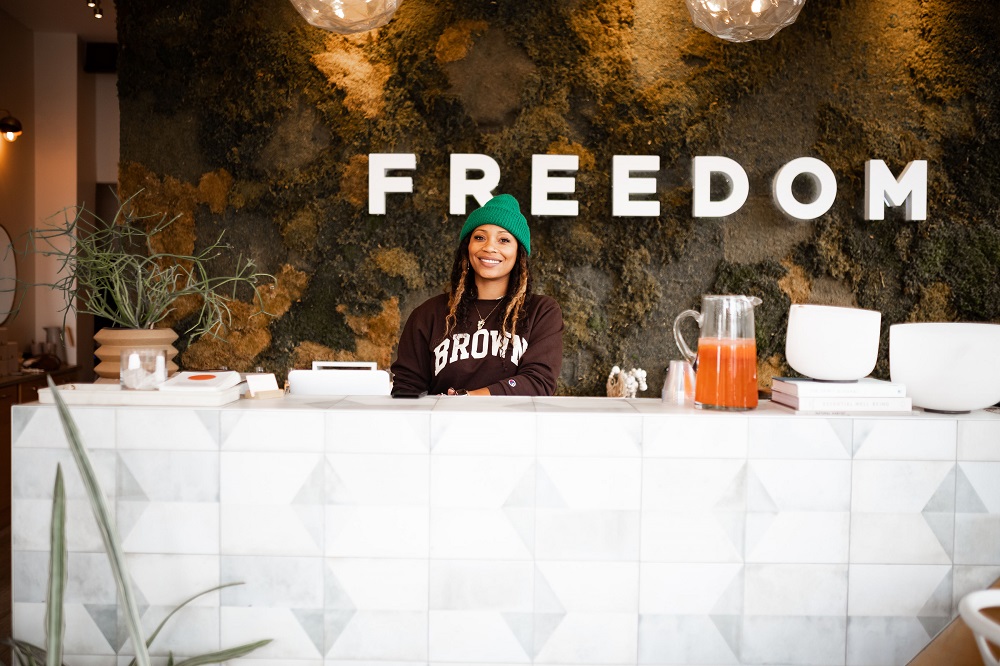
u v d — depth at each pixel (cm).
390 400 158
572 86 333
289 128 337
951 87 330
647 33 332
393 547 142
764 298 334
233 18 337
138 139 341
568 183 328
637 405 155
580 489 142
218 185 339
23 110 499
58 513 121
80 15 482
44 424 142
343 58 334
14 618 144
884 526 142
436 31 334
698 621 143
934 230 330
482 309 243
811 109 332
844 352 149
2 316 475
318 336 338
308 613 143
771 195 333
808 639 143
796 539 142
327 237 337
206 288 195
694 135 332
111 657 143
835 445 142
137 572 142
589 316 336
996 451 142
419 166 335
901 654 143
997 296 329
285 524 142
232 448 142
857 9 330
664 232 334
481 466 142
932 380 146
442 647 143
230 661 143
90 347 539
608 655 143
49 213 517
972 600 93
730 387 147
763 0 210
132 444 142
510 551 142
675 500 142
